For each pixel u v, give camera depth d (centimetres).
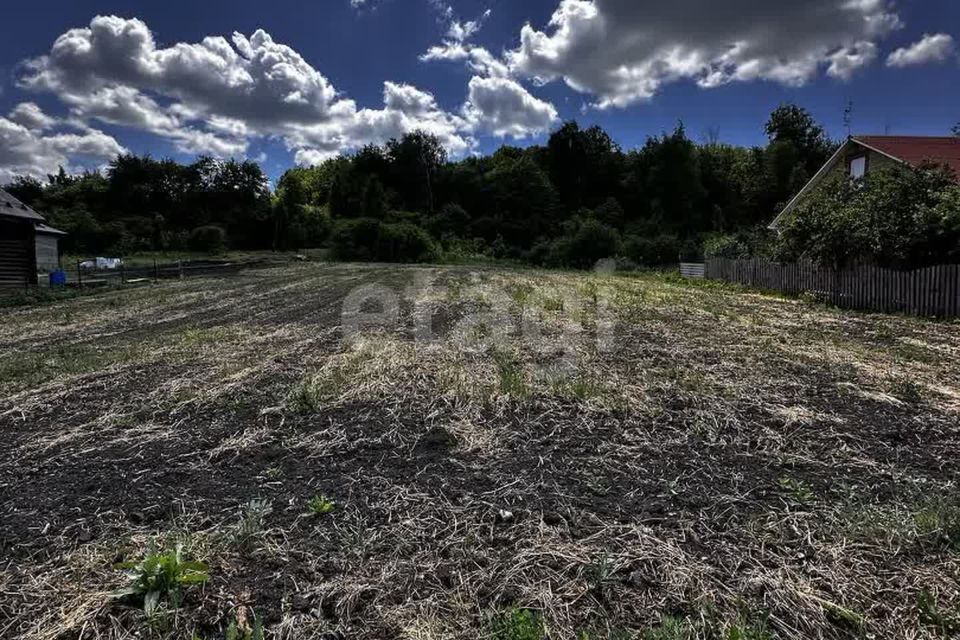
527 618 186
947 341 696
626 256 3186
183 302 1210
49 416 411
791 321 880
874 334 750
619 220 4641
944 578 204
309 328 809
